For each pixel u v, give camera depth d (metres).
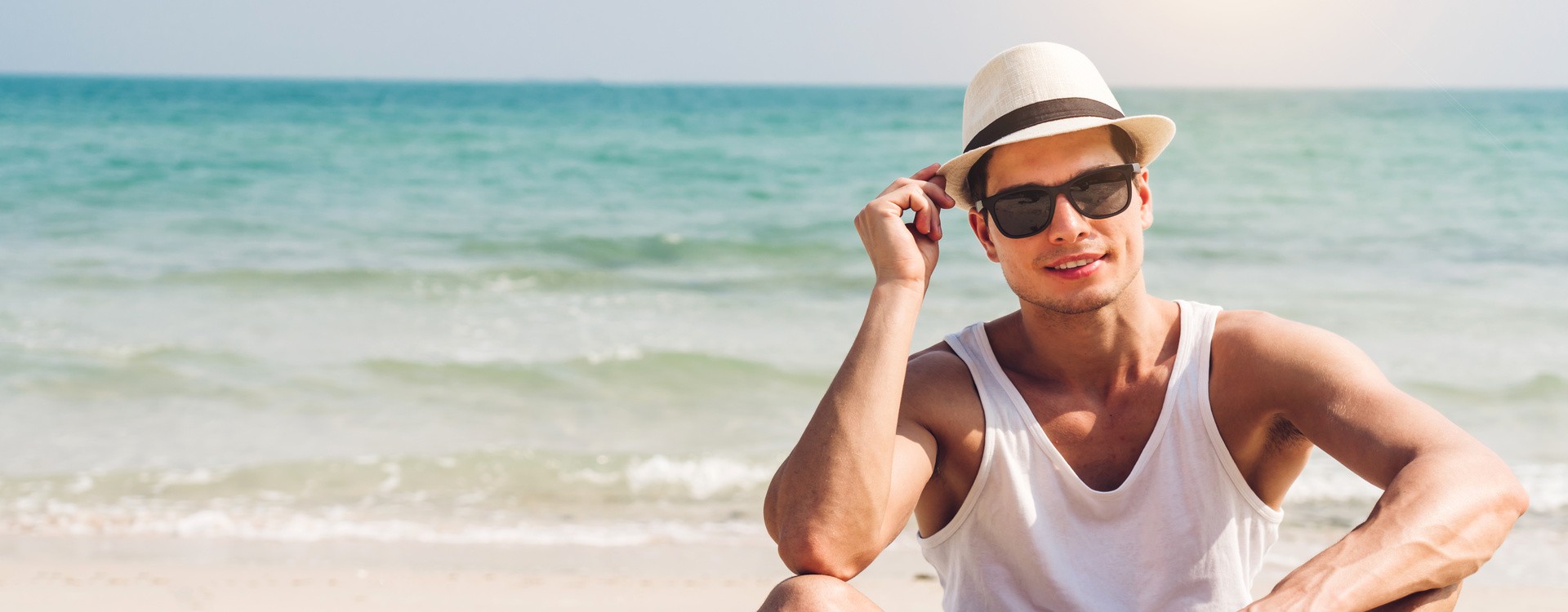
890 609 4.86
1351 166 28.75
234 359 9.66
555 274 13.80
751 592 5.10
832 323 11.63
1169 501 2.12
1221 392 2.16
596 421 8.15
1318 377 2.04
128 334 10.63
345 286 13.11
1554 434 7.62
